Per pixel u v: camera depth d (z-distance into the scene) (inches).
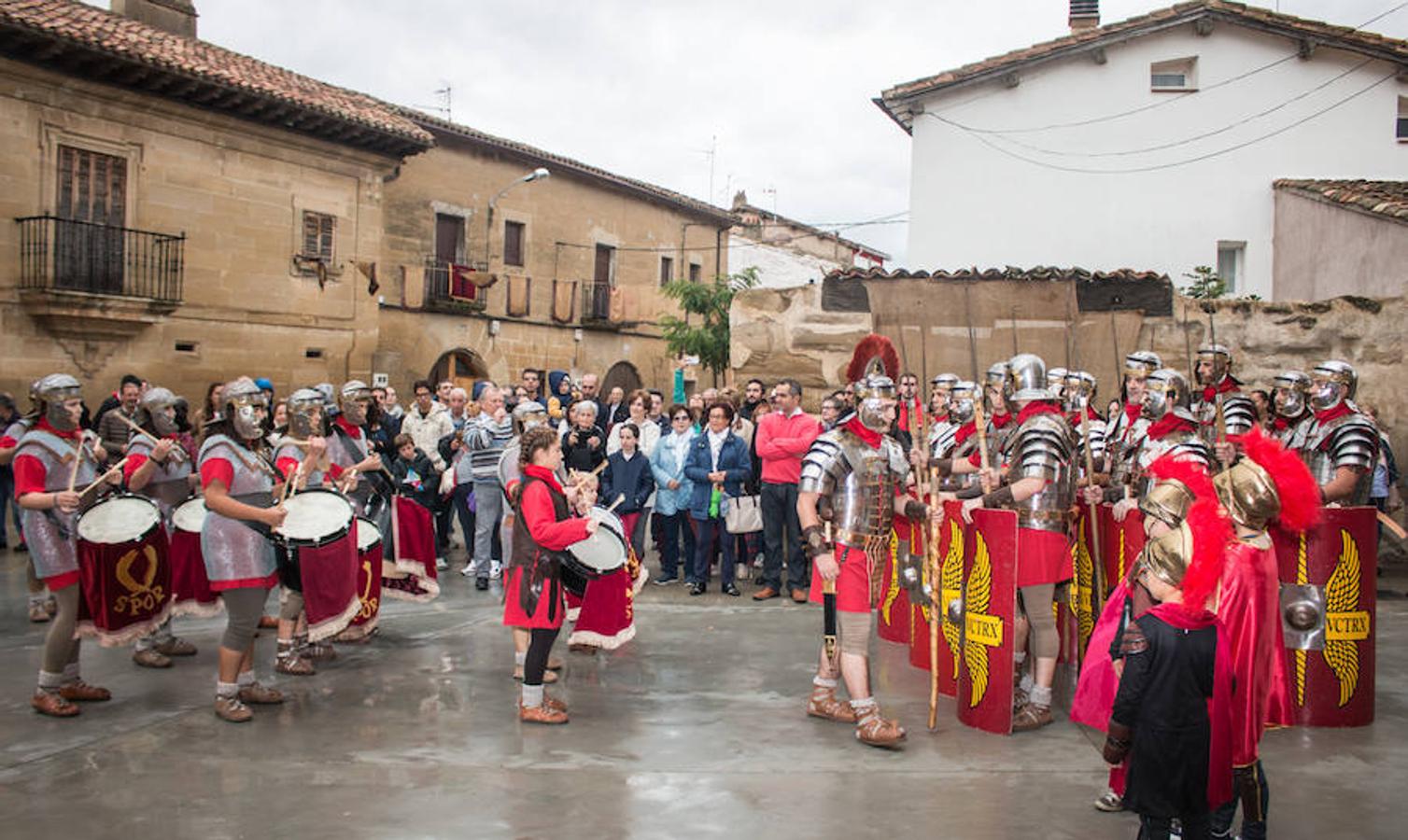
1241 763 164.2
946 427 335.0
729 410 403.5
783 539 419.5
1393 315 473.7
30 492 231.0
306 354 876.6
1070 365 474.0
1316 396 262.7
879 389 224.8
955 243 791.7
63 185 709.9
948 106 794.2
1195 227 760.3
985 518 234.1
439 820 180.5
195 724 233.9
